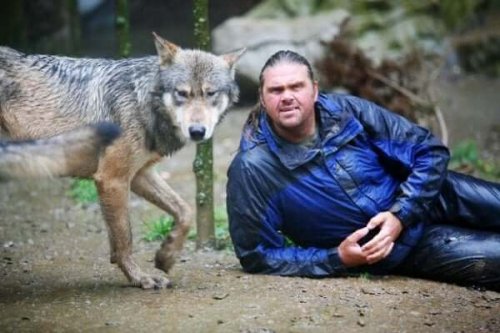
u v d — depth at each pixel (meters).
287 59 9.51
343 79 17.88
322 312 8.68
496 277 9.78
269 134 9.90
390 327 8.27
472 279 9.88
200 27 11.84
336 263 9.89
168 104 9.75
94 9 31.14
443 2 24.95
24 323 8.38
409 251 10.04
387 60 18.19
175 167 17.75
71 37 26.92
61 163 8.25
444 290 9.77
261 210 9.95
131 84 9.85
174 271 10.69
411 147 10.10
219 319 8.43
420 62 18.83
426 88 18.72
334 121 9.84
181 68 9.77
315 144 9.81
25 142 8.25
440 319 8.58
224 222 13.38
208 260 11.40
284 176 9.83
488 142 19.19
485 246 9.88
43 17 26.41
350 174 9.82
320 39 21.80
